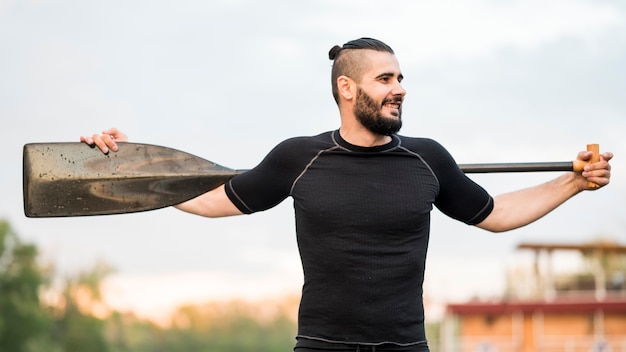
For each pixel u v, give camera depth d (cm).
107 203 564
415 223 494
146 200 564
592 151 545
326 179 501
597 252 3281
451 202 524
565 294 3781
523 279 3862
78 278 7425
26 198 561
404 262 491
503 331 3788
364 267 489
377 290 489
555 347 3684
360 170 500
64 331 7319
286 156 513
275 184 519
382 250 490
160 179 563
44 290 7200
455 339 3853
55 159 564
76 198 563
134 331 9388
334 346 491
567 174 552
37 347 6425
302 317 501
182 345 10262
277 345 10425
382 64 498
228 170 565
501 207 538
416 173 503
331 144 507
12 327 6166
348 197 495
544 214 543
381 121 496
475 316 3834
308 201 498
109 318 8181
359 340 489
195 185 562
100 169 565
